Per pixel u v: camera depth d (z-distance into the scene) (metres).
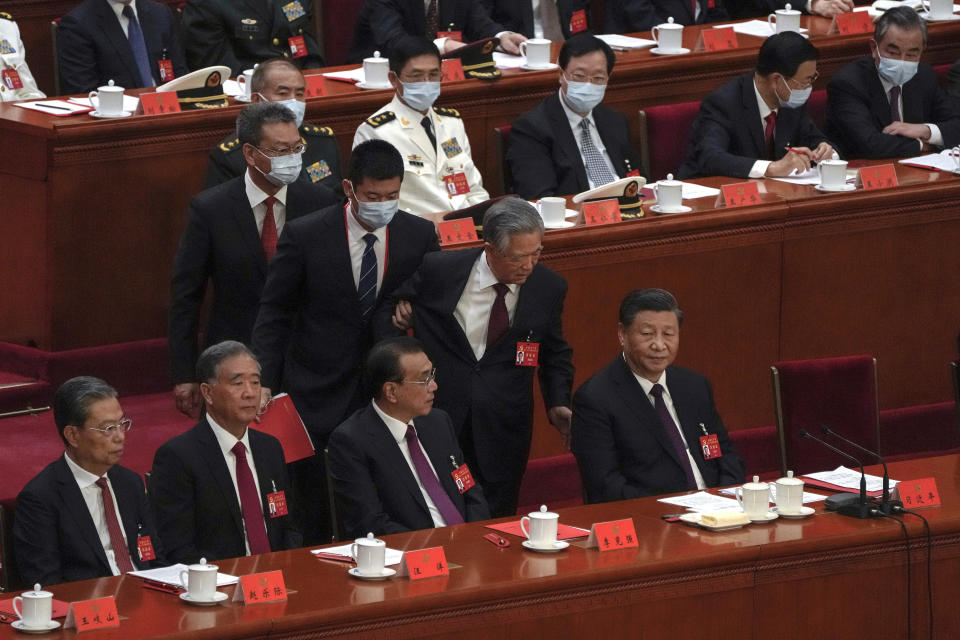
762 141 26.27
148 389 24.14
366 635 13.99
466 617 14.41
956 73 29.06
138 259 24.02
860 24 30.34
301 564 15.16
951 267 24.72
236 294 20.25
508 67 28.00
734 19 33.88
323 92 25.78
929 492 17.14
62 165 23.12
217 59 28.23
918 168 25.58
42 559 16.22
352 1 31.17
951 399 25.17
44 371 23.39
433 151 24.45
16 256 23.73
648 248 22.42
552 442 22.45
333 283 18.73
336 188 22.83
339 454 17.42
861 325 24.27
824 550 15.94
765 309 23.50
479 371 18.84
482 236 19.69
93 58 26.69
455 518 17.67
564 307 22.11
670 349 18.39
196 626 13.34
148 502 16.98
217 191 20.12
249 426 18.03
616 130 26.05
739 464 19.11
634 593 15.14
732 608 15.67
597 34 33.19
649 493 18.39
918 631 16.61
